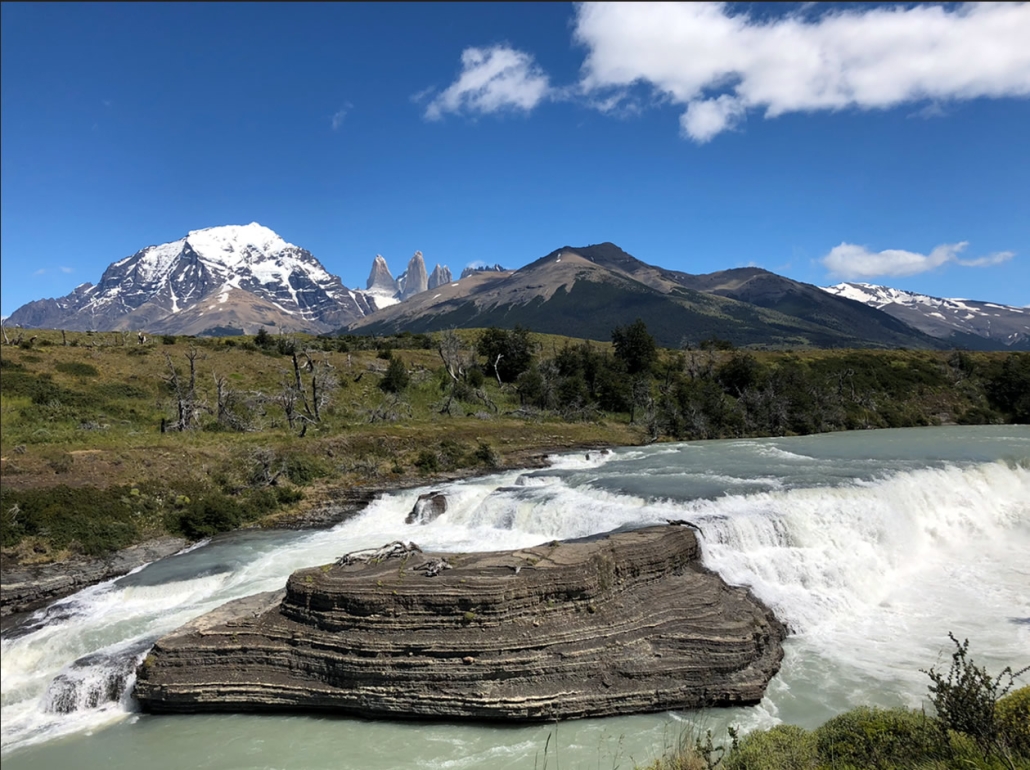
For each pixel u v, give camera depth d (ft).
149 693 64.85
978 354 324.19
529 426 211.82
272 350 267.18
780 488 108.99
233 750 58.08
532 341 326.24
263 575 93.97
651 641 63.72
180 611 83.25
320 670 63.31
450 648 60.90
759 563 84.17
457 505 121.08
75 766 56.80
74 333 302.45
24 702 69.00
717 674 61.41
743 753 39.60
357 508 132.46
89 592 92.02
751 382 272.51
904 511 104.88
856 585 84.58
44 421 164.66
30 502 104.12
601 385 264.11
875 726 39.50
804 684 62.59
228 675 64.95
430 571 67.97
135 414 183.73
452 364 265.13
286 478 142.31
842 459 148.87
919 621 76.23
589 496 115.65
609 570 69.56
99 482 116.16
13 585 91.35
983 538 107.86
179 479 126.21
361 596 64.34
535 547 76.48
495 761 53.78
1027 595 82.89
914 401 279.69
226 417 183.32
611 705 59.47
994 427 240.53
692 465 148.36
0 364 186.50
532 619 63.82
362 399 228.84
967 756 31.89
